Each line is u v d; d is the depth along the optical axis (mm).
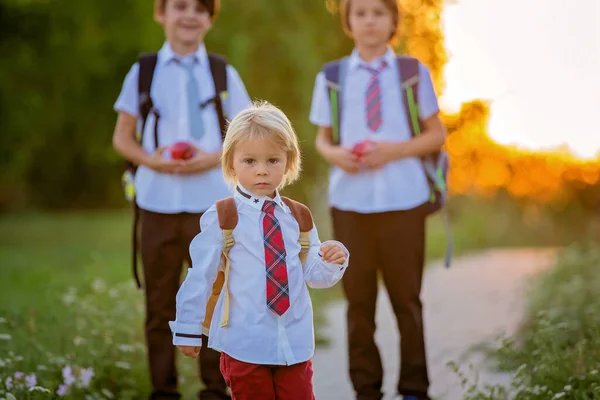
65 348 8234
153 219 7168
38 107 26266
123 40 24547
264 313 5195
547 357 7184
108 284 15289
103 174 40062
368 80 7410
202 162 7043
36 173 38344
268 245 5262
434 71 14039
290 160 5445
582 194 29500
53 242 27719
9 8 24844
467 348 10461
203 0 7266
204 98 7266
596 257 14469
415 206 7266
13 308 10719
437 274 20141
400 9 7430
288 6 16938
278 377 5289
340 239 7410
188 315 5168
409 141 7270
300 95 16922
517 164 31781
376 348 7516
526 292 14992
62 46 25141
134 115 7340
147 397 7938
